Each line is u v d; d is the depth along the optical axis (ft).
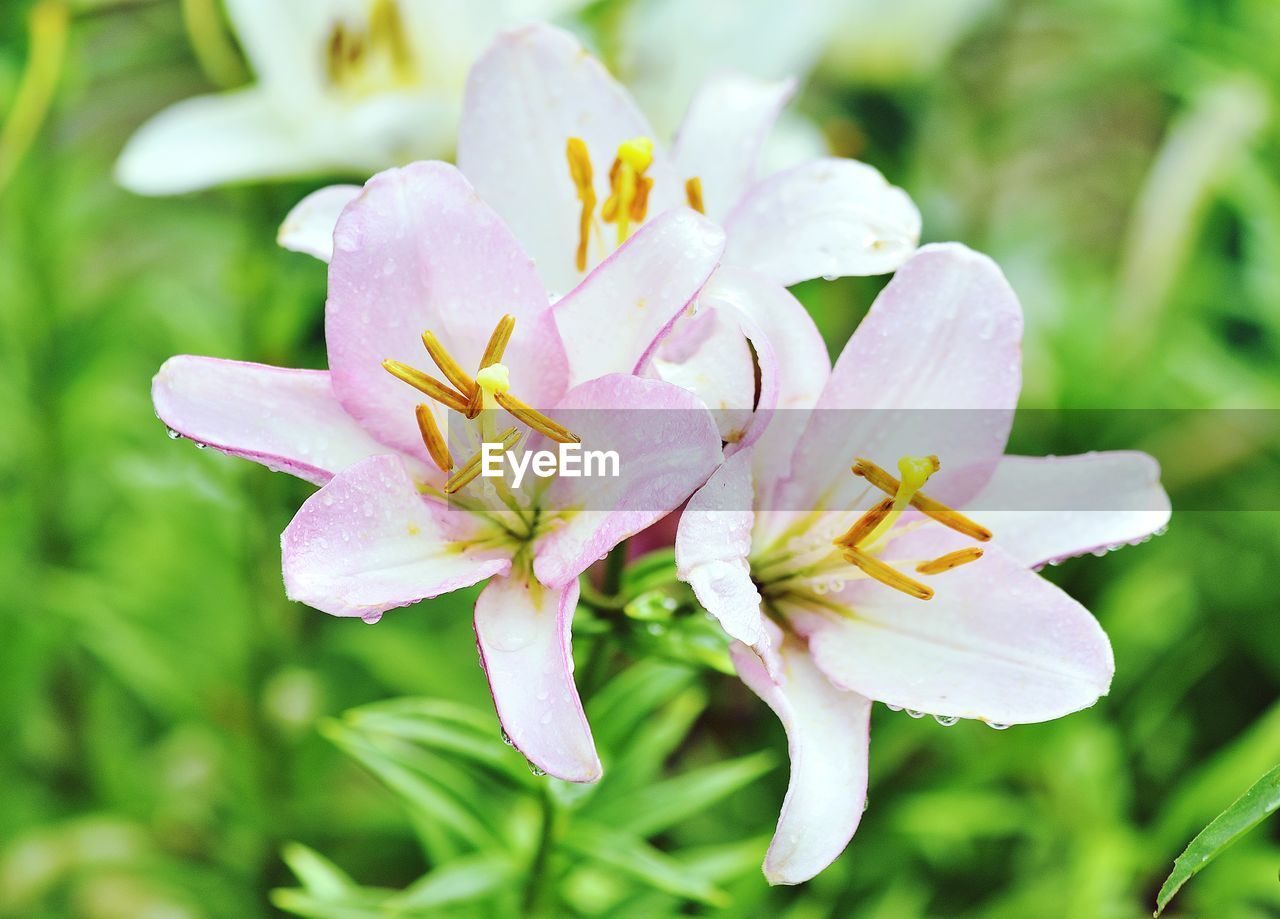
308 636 3.98
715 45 3.72
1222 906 3.55
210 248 4.59
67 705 4.13
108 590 3.82
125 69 4.42
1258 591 4.02
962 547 2.79
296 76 3.54
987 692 2.71
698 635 2.85
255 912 3.83
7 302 3.92
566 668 2.59
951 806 3.68
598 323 2.68
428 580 2.67
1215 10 4.20
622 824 3.22
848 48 4.25
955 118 4.68
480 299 2.70
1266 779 2.56
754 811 3.86
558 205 2.88
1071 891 3.57
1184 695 4.04
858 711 2.73
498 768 3.04
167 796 4.05
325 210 2.87
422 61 3.55
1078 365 3.99
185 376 2.68
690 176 2.95
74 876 3.98
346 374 2.69
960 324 2.75
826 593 2.80
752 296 2.71
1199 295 4.30
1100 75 4.85
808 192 2.83
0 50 3.81
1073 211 5.58
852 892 3.75
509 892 3.19
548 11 3.56
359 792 3.94
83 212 4.00
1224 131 4.07
